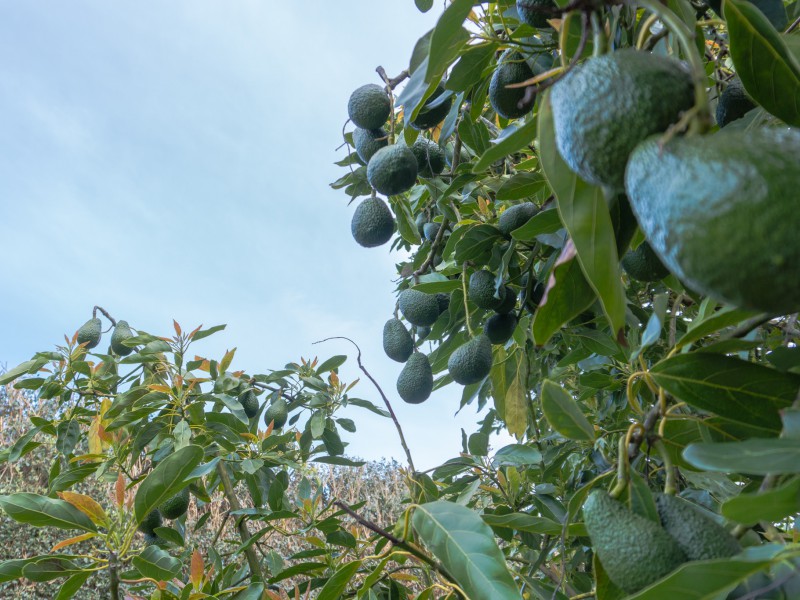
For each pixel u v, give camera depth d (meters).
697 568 0.69
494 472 2.73
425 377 2.80
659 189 0.68
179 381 3.15
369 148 2.59
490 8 1.93
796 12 1.71
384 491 8.34
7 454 3.33
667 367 1.09
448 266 2.90
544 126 0.91
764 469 0.67
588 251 0.91
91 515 1.99
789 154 0.64
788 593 0.79
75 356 3.55
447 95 2.06
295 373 3.88
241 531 3.21
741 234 0.62
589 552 2.67
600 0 0.82
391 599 2.51
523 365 3.21
